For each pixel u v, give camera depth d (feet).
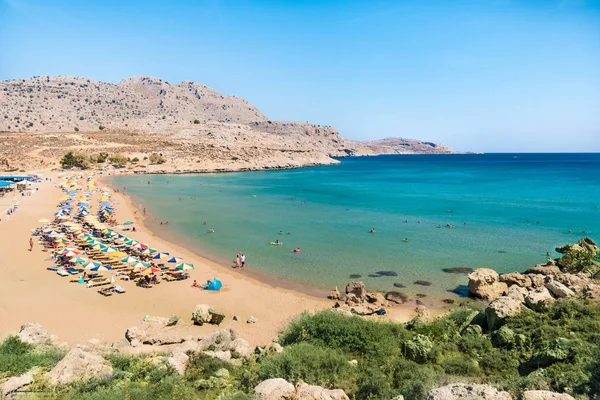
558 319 56.59
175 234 161.99
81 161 421.18
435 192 310.65
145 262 108.99
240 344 56.24
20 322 72.95
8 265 107.96
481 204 243.19
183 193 293.02
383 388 39.68
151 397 37.99
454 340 56.70
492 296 93.66
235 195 288.30
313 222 187.73
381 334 54.34
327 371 44.09
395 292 99.30
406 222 187.42
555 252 134.00
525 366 45.91
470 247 141.18
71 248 117.29
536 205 236.63
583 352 42.70
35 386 38.19
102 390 37.88
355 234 162.30
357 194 299.79
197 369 46.55
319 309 87.51
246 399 34.32
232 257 130.21
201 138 649.61
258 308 88.22
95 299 88.33
